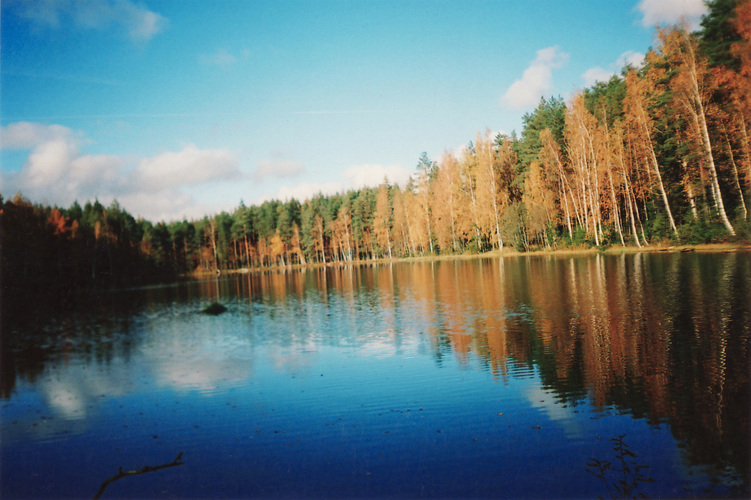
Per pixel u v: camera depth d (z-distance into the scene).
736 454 6.09
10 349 17.83
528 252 57.06
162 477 6.48
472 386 9.45
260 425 8.23
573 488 5.55
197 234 115.88
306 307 25.39
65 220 52.78
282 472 6.41
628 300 17.44
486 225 64.12
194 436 7.93
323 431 7.74
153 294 43.69
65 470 6.92
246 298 34.09
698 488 5.42
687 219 36.47
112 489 6.22
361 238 108.12
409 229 85.50
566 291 21.48
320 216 115.25
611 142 46.78
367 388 9.84
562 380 9.37
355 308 23.08
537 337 13.13
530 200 56.56
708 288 18.09
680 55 33.12
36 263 43.47
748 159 30.09
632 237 45.47
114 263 59.31
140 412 9.37
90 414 9.40
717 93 31.58
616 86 53.53
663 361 9.98
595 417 7.50
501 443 6.84
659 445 6.48
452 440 7.05
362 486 5.87
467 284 29.12
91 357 15.56
